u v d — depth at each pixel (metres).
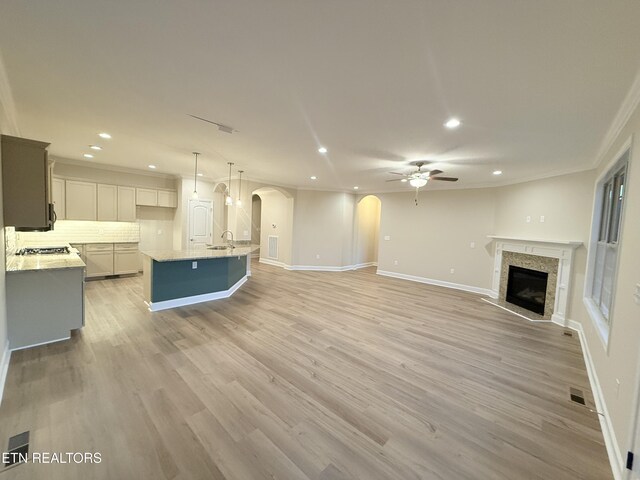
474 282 6.47
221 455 1.75
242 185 6.97
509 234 5.72
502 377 2.83
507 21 1.44
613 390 2.07
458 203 6.76
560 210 4.66
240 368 2.77
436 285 7.07
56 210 5.50
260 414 2.13
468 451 1.88
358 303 5.21
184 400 2.25
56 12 1.50
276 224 9.16
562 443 1.98
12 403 2.14
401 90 2.25
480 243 6.38
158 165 5.84
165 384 2.46
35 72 2.14
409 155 4.16
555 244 4.57
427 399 2.42
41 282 3.07
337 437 1.94
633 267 1.92
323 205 8.52
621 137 2.68
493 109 2.50
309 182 7.45
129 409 2.12
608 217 3.31
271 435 1.93
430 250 7.24
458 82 2.09
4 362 2.56
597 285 3.75
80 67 2.07
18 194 2.69
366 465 1.73
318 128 3.16
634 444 1.58
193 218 7.23
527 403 2.43
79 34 1.70
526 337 3.90
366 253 9.83
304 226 8.45
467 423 2.15
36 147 2.76
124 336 3.40
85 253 5.84
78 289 3.30
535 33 1.53
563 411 2.34
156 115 2.96
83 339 3.29
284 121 2.99
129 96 2.53
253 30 1.61
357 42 1.68
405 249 7.74
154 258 4.12
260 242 9.90
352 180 6.86
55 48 1.84
